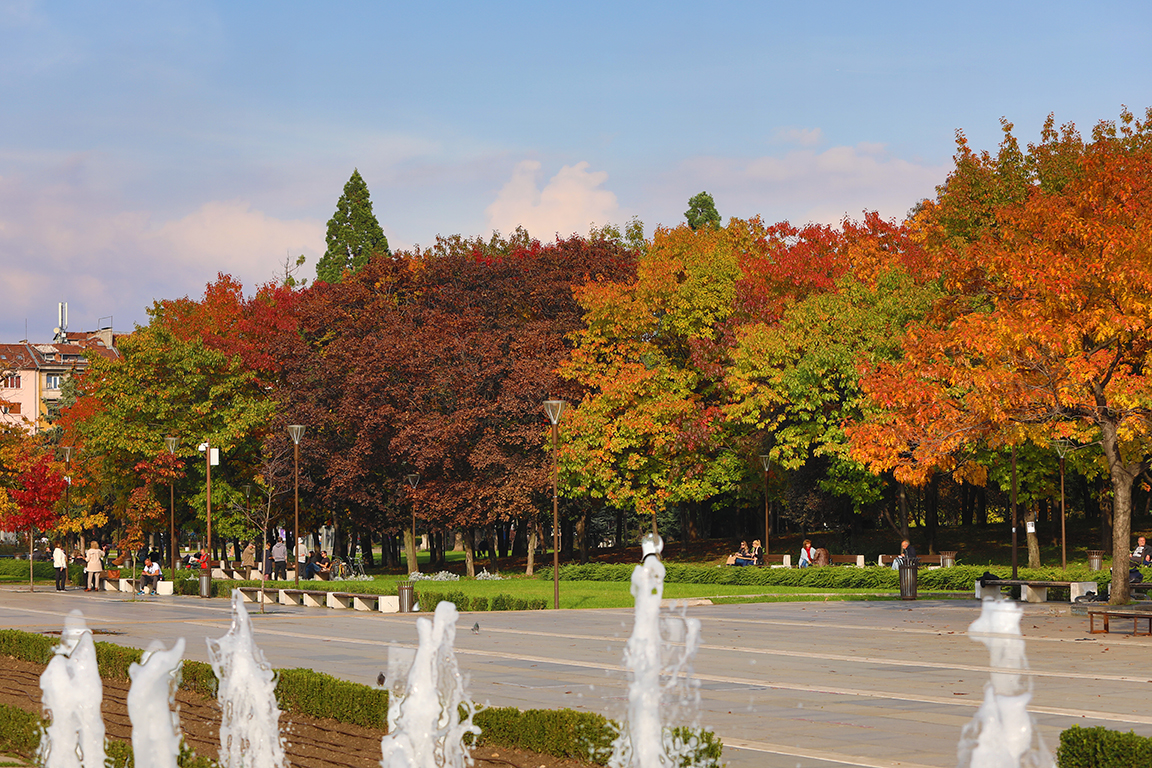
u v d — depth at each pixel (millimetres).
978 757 10242
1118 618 25016
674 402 49344
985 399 25156
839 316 45344
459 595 33062
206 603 37031
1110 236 23656
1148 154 29172
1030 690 14523
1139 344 25719
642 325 51031
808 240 55875
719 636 22328
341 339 55406
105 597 41000
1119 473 26219
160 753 10555
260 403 56750
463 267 58156
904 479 26422
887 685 15203
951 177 42562
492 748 10805
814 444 51875
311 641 22953
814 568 40469
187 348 56094
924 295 42594
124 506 59438
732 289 51688
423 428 51125
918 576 37594
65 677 12469
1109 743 8406
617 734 10039
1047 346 24812
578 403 53000
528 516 52156
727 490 53594
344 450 55562
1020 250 25281
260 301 62062
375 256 61500
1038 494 45688
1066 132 38906
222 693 14289
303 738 11680
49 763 10703
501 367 52281
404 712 11883
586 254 56938
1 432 57406
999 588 33750
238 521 57406
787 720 12406
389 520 57094
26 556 84375
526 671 16938
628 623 26500
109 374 56750
